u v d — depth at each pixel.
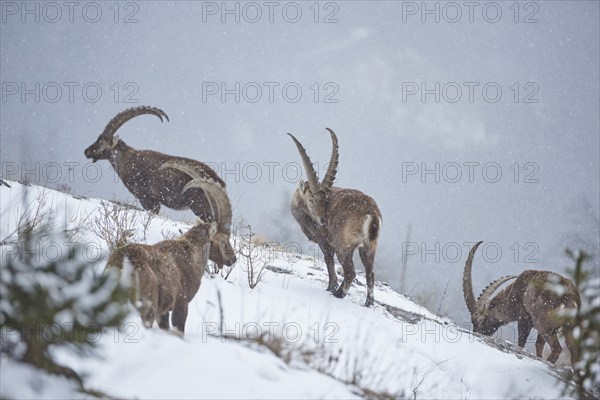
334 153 48.00
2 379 18.81
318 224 48.72
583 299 25.53
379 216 46.62
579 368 25.38
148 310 27.06
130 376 21.33
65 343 20.09
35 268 19.41
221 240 33.22
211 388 21.75
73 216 42.44
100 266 31.53
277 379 23.91
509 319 50.91
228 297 38.25
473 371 37.69
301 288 45.69
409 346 39.03
